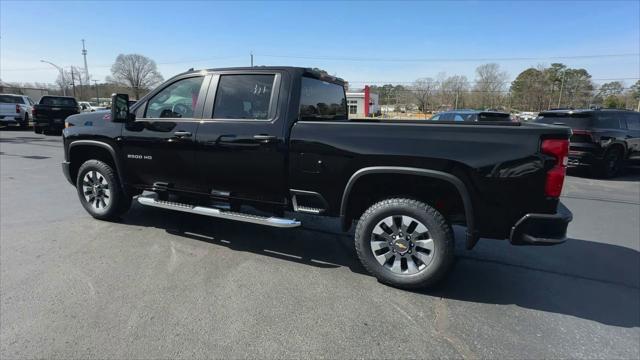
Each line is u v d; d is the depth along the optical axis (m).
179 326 2.86
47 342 2.64
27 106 20.98
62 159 10.60
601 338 2.85
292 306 3.19
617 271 4.08
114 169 5.14
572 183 9.55
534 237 3.17
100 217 5.26
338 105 5.10
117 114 4.52
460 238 5.06
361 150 3.51
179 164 4.44
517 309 3.26
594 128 9.85
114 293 3.31
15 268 3.75
